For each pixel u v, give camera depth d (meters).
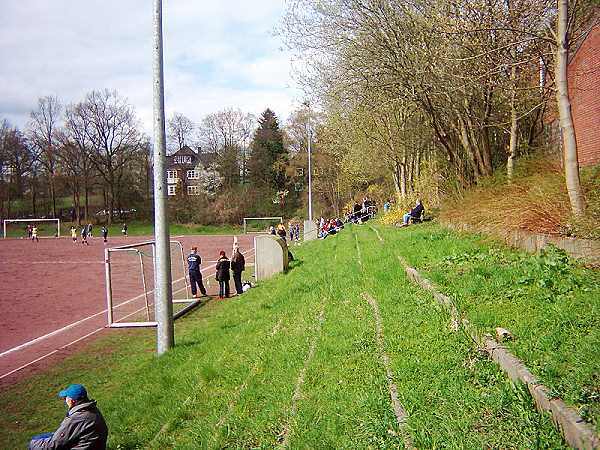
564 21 9.73
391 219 31.25
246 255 40.28
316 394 6.34
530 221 10.70
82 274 31.72
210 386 8.01
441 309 7.78
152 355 11.82
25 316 18.89
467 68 16.08
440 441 4.32
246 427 6.08
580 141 20.50
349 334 8.29
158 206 11.84
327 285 13.84
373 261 14.99
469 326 6.37
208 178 90.81
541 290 7.21
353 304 10.47
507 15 13.97
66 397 6.44
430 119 20.45
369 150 36.69
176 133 98.69
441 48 16.30
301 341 8.79
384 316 8.61
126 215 88.62
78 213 85.50
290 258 26.28
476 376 5.40
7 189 84.69
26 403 9.69
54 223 86.62
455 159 20.81
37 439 6.40
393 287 10.62
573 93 19.39
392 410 5.27
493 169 19.31
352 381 6.41
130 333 15.28
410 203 30.08
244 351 9.34
